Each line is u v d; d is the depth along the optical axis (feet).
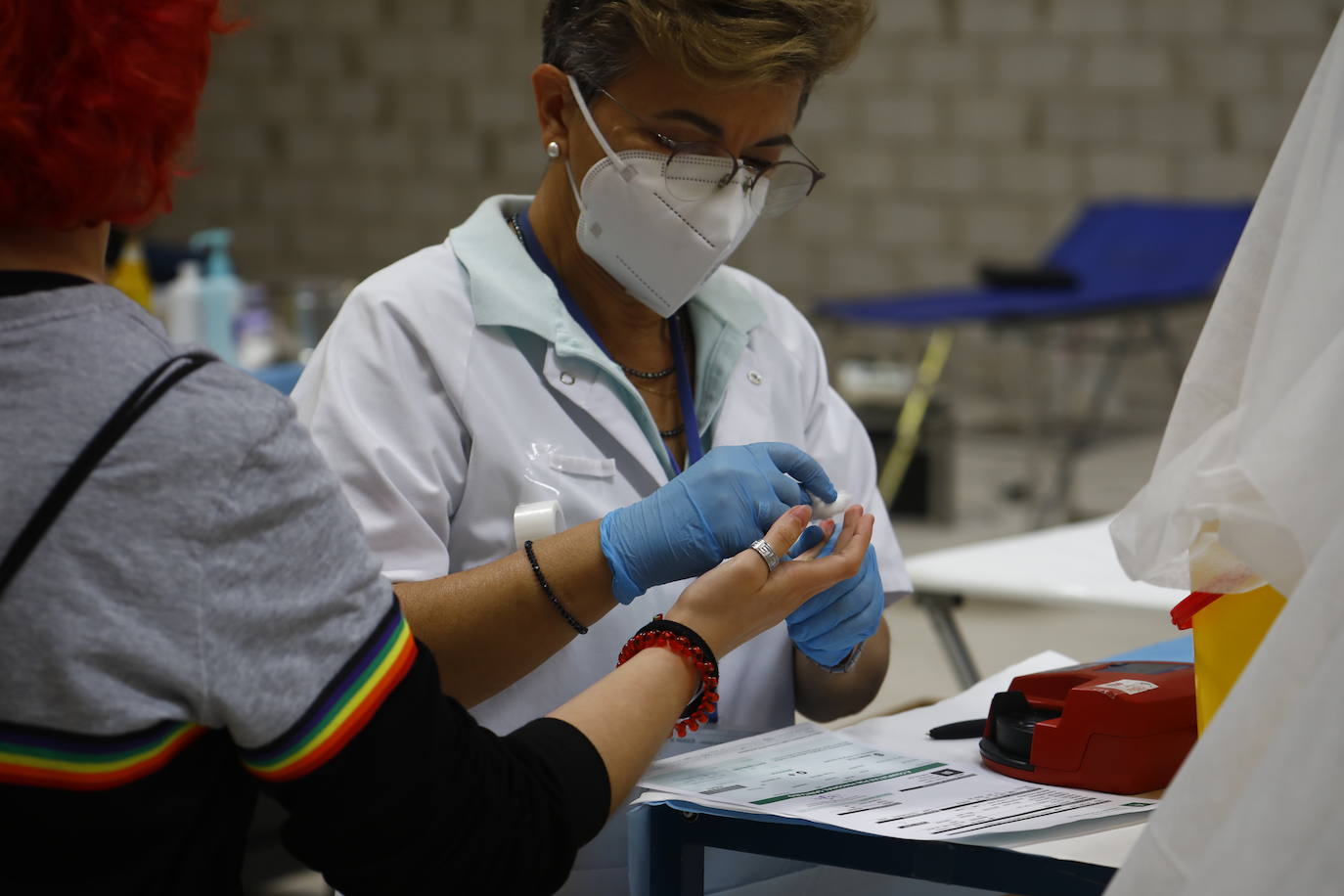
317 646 2.31
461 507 4.10
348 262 25.52
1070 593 5.71
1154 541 2.66
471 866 2.50
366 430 3.93
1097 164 22.13
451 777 2.47
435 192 24.97
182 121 2.33
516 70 24.30
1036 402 22.99
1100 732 3.32
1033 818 3.08
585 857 3.97
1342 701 2.08
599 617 3.68
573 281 4.30
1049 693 3.67
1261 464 2.40
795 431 4.63
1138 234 19.26
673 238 3.93
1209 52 21.38
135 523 2.16
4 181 2.18
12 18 2.12
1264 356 2.54
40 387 2.19
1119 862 2.87
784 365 4.66
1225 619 2.94
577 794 2.72
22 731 2.14
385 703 2.37
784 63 3.68
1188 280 18.13
